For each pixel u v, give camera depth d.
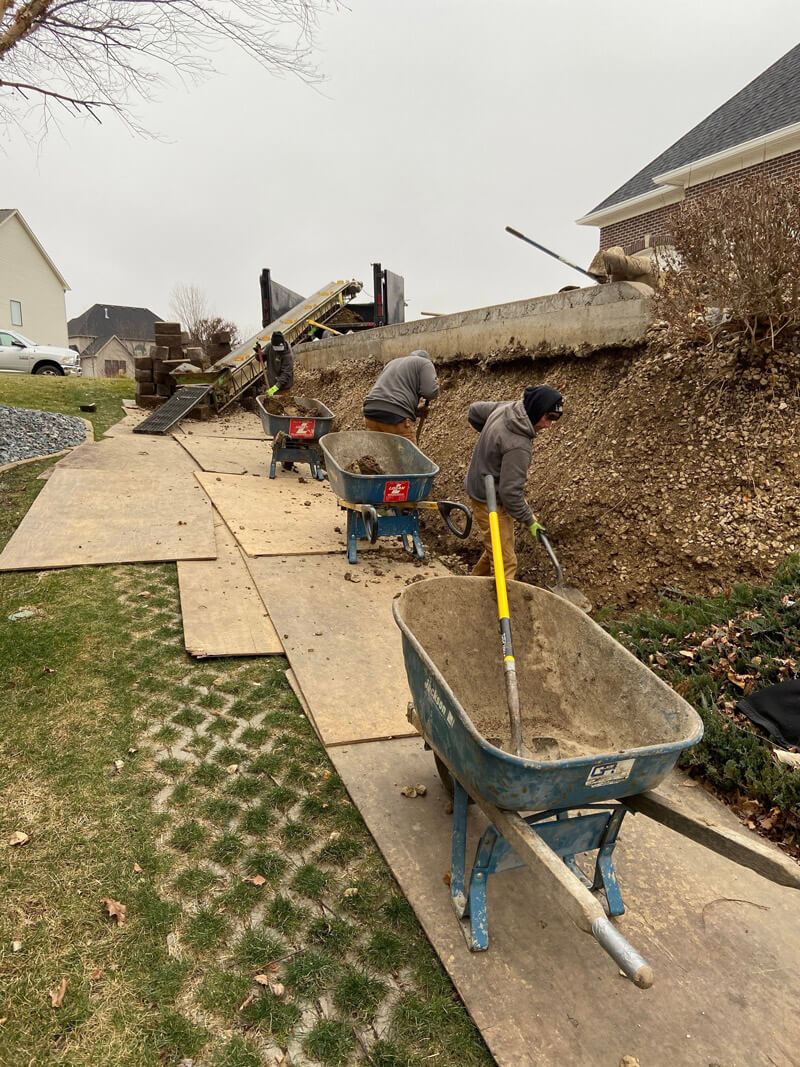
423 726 2.93
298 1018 2.22
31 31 6.77
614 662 2.97
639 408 6.00
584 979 2.41
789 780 3.20
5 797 3.08
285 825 3.06
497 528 3.37
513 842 2.19
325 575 5.92
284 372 9.93
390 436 6.98
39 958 2.35
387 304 16.95
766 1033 2.26
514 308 8.11
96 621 4.70
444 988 2.36
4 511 6.71
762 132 12.80
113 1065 2.04
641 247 16.12
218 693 4.06
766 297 4.97
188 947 2.44
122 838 2.91
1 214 36.25
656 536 5.10
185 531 6.50
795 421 5.06
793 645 3.93
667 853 3.06
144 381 14.21
